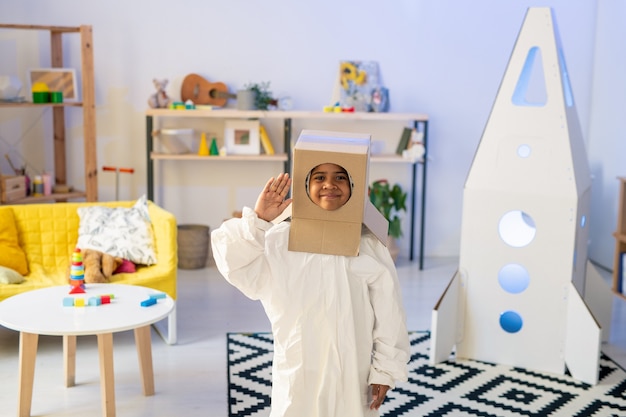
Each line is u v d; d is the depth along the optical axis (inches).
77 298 136.4
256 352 161.5
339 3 236.5
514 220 158.1
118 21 230.2
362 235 91.3
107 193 238.5
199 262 229.3
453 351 166.2
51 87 217.0
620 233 186.5
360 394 88.3
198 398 138.9
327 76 239.1
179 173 240.4
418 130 240.8
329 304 86.7
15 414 130.6
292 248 87.4
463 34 240.8
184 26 232.8
